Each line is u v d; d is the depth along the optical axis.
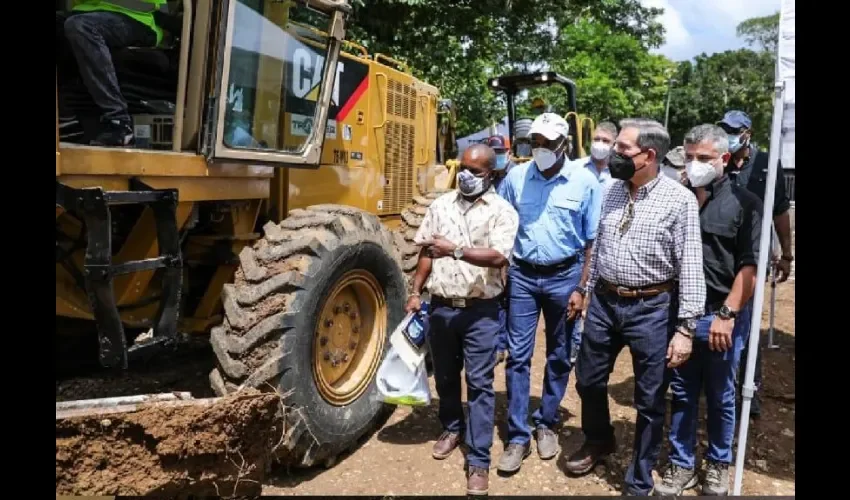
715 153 3.31
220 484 2.71
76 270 3.20
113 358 2.69
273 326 3.23
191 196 3.27
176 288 3.01
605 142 5.48
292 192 4.30
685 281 3.18
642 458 3.41
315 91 4.03
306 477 3.63
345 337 3.93
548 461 3.97
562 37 24.81
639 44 27.69
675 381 3.61
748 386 3.43
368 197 5.22
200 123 3.27
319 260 3.48
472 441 3.55
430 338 3.77
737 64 45.41
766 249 3.34
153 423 2.49
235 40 3.33
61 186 2.57
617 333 3.51
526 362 3.92
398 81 5.66
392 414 4.52
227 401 2.65
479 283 3.52
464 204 3.61
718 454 3.62
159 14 3.52
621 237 3.34
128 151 2.87
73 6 3.40
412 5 9.84
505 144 6.21
